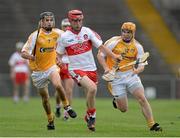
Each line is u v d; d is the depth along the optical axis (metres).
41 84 33.88
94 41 32.56
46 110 33.94
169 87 81.00
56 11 97.62
